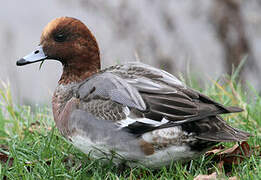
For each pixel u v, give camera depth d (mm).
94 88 9828
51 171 9797
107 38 20531
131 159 9500
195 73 15398
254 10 20438
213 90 13453
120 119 9359
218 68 20250
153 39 20469
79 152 10820
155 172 10047
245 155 10195
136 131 9227
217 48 20766
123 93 9453
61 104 10641
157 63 20078
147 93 9391
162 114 9141
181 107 9117
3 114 13641
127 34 20516
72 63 10906
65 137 10305
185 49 20672
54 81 19922
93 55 11031
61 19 10906
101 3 20828
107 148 9508
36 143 11055
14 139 11578
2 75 17953
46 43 10930
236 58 20281
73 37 10836
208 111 9055
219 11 20438
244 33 20328
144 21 21000
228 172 9922
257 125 11680
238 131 9430
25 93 18031
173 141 9148
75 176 9750
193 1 21031
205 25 21188
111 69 10414
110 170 9734
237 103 12742
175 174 9391
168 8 21469
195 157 9523
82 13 22031
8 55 19312
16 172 9914
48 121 12617
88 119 9633
